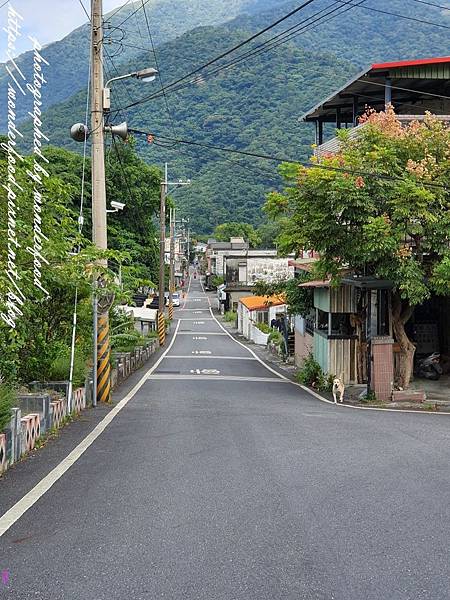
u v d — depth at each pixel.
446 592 4.19
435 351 21.73
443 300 21.38
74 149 40.19
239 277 70.69
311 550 4.94
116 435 10.15
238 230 92.50
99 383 14.72
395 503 6.25
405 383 18.11
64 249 11.57
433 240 15.98
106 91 15.36
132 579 4.39
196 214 87.69
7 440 7.76
